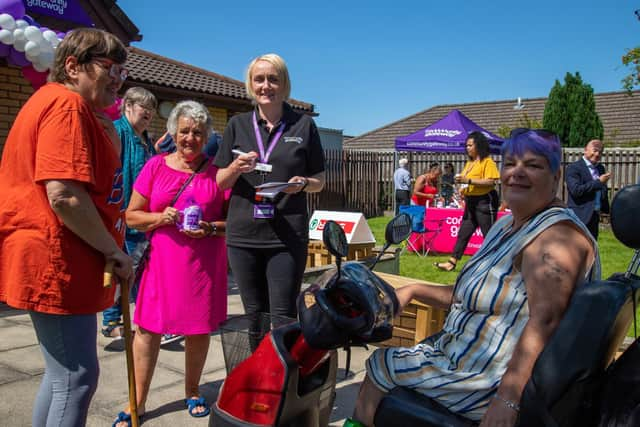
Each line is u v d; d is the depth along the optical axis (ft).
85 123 7.46
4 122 27.35
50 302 7.50
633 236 6.32
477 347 7.18
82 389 7.89
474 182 26.13
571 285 6.41
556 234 6.64
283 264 11.13
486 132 46.09
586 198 23.67
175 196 11.34
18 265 7.45
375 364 7.75
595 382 6.22
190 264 11.03
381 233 43.93
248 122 11.61
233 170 10.68
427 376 7.36
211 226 11.19
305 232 11.37
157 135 37.68
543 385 5.90
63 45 7.79
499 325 7.06
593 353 5.74
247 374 7.16
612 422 5.99
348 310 6.53
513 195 7.26
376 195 64.34
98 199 7.91
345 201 60.03
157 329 10.96
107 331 16.22
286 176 11.23
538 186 7.12
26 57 20.38
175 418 11.41
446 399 7.17
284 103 11.73
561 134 71.41
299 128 11.46
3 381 12.92
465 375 7.13
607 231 46.14
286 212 11.11
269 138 11.39
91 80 7.79
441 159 61.21
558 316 6.36
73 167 7.20
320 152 11.73
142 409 11.41
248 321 8.71
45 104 7.41
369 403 7.72
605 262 29.84
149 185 11.40
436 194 41.24
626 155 50.88
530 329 6.41
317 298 6.39
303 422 7.39
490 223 26.78
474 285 7.30
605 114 87.97
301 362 7.42
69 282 7.59
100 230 7.67
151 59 43.37
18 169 7.59
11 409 11.49
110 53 7.80
